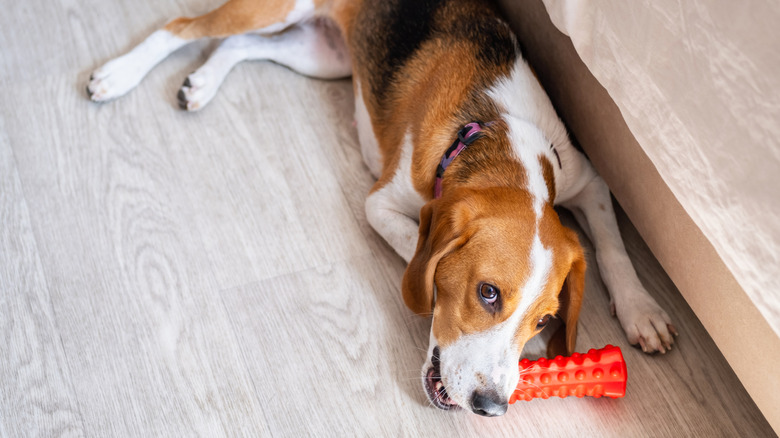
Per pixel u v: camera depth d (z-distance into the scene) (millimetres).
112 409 1807
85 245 2104
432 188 2000
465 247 1696
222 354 1924
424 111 2051
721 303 1742
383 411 1851
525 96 2049
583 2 1722
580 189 2207
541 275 1653
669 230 1891
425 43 2184
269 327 1983
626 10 1609
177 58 2594
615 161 2055
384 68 2246
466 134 1932
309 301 2043
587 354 1803
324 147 2408
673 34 1513
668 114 1571
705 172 1508
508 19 2396
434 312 1803
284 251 2143
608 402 1918
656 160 1649
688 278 1871
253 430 1797
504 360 1666
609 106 1976
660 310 2031
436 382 1792
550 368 1799
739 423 1903
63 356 1886
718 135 1461
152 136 2371
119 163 2293
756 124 1384
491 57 2096
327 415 1833
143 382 1858
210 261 2102
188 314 1991
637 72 1626
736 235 1464
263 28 2492
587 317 2090
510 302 1647
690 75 1499
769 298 1419
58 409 1797
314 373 1904
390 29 2283
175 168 2299
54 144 2318
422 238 1809
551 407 1897
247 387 1868
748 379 1731
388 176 2107
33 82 2467
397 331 1998
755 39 1366
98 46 2586
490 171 1853
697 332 2070
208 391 1854
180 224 2172
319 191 2293
